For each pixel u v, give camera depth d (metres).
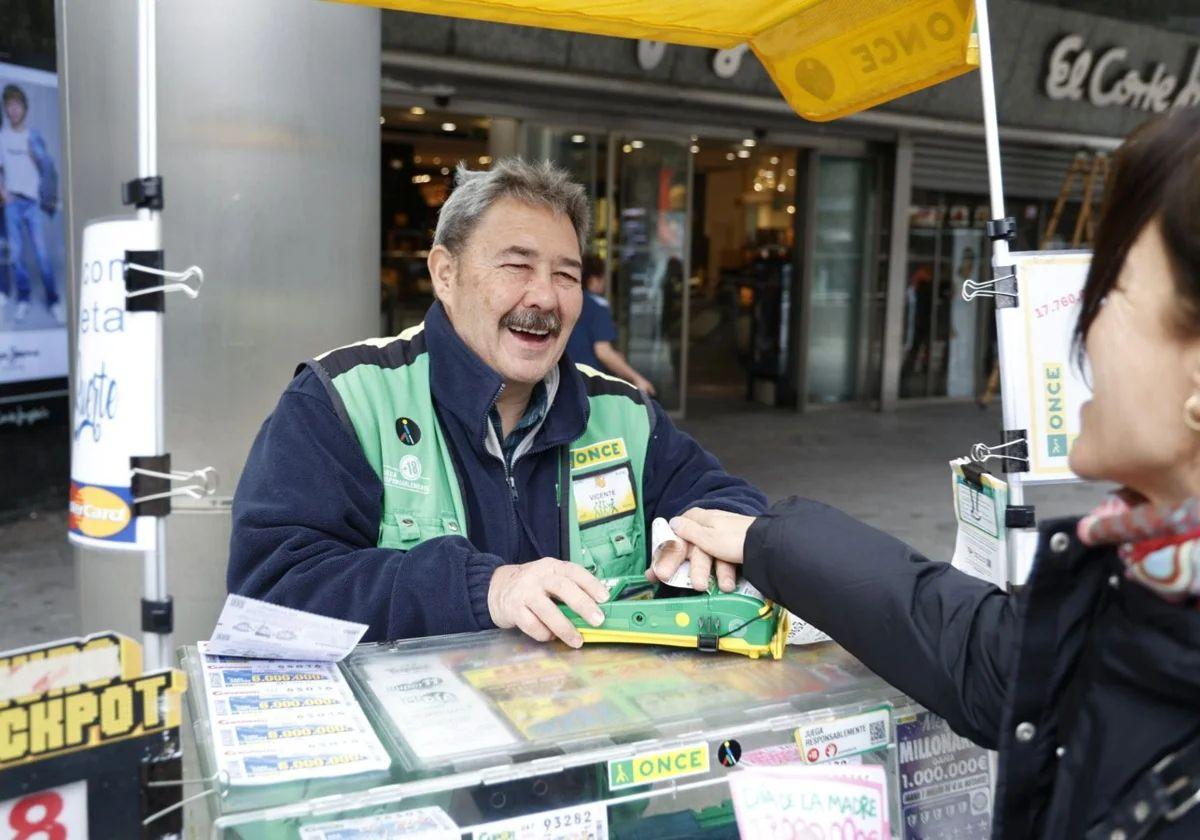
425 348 1.87
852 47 1.81
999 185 1.63
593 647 1.33
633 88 8.32
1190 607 0.79
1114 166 0.87
